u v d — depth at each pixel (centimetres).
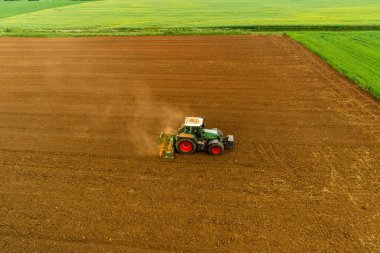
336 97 2186
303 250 1034
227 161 1495
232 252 1029
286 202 1234
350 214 1176
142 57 3144
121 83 2480
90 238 1080
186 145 1530
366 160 1493
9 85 2431
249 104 2100
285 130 1770
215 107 2066
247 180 1359
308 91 2289
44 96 2233
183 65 2891
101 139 1686
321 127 1795
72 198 1261
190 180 1361
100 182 1351
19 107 2061
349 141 1653
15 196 1273
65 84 2459
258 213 1182
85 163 1480
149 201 1242
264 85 2411
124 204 1227
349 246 1048
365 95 2212
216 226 1127
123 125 1839
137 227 1123
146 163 1479
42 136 1716
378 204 1223
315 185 1327
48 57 3172
